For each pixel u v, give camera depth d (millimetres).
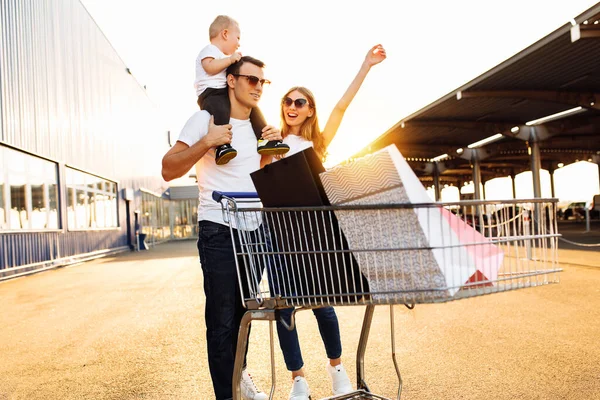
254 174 2516
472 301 7141
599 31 10352
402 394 3520
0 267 13453
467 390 3559
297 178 2359
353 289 2285
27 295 10344
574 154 38719
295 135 3920
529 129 20609
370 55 3652
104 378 4262
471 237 2170
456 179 54719
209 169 3164
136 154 34688
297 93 3795
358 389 3166
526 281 2262
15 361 4988
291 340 3283
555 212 2240
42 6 17469
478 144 28297
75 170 20891
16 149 14750
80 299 9320
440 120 21547
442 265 2062
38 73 16719
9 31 14508
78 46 21812
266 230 2898
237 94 3213
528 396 3402
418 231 2055
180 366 4527
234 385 2594
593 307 6332
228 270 3012
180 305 8008
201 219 3088
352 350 4762
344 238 2322
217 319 3020
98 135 24578
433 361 4289
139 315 7273
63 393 3902
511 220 2189
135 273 14164
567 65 13773
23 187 15273
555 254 2254
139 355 4988
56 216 18219
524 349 4539
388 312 6605
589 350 4422
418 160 35125
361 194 2164
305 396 3275
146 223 37500
